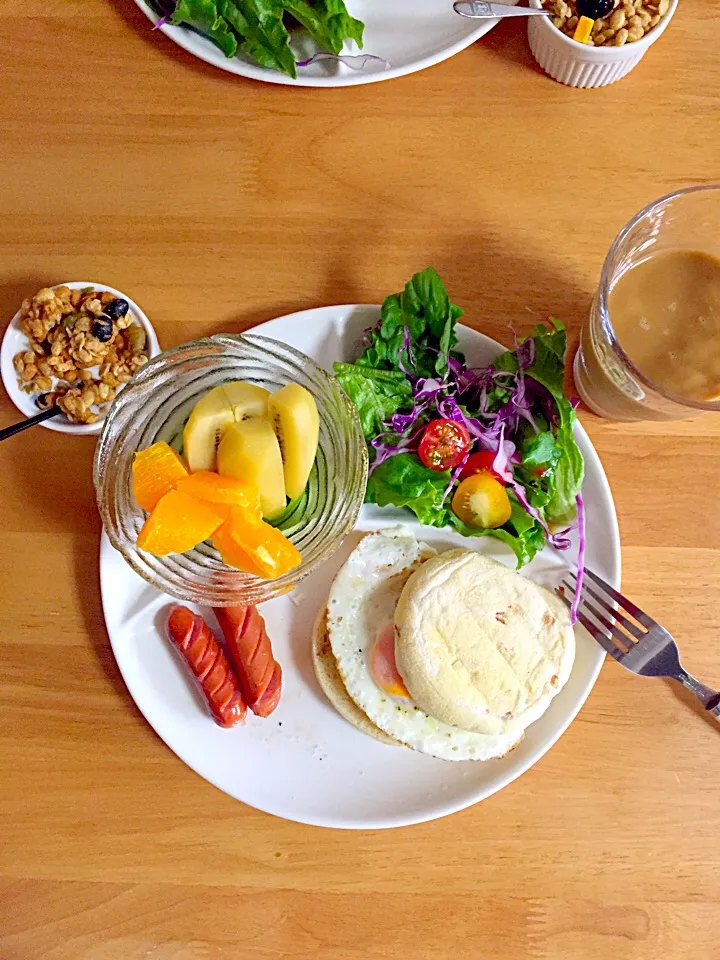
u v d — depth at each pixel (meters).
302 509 0.42
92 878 0.44
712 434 0.47
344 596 0.44
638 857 0.45
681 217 0.43
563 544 0.44
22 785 0.44
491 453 0.44
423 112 0.48
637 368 0.40
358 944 0.44
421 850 0.45
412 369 0.44
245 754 0.43
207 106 0.48
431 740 0.43
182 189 0.48
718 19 0.48
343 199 0.48
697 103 0.48
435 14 0.47
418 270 0.47
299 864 0.44
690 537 0.46
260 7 0.43
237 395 0.39
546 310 0.47
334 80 0.46
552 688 0.42
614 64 0.46
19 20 0.48
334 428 0.42
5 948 0.44
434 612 0.42
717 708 0.42
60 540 0.46
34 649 0.45
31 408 0.45
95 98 0.48
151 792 0.45
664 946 0.44
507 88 0.48
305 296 0.47
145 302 0.47
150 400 0.42
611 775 0.45
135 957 0.44
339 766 0.43
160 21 0.46
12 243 0.47
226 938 0.44
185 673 0.44
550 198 0.48
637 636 0.43
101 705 0.45
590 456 0.44
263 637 0.44
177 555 0.41
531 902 0.44
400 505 0.43
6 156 0.48
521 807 0.45
